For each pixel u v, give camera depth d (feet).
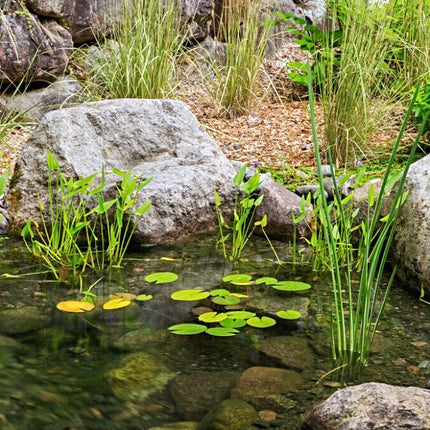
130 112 13.35
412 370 6.99
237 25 19.71
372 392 5.78
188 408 6.12
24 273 9.85
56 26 18.25
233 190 12.92
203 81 20.90
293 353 7.35
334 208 12.34
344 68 15.17
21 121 17.04
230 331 7.78
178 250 11.32
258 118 19.03
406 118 6.92
